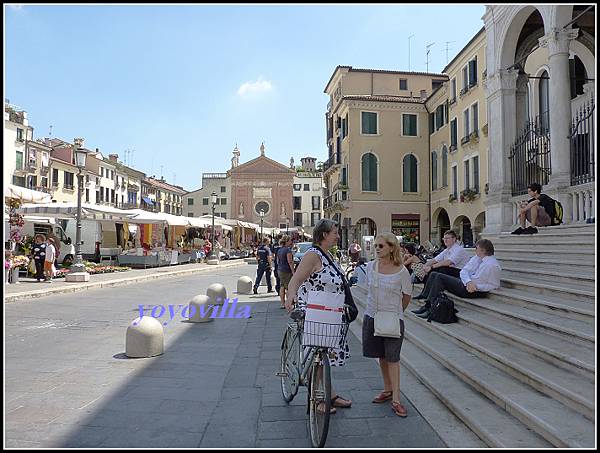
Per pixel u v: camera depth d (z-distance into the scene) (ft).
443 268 29.66
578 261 24.89
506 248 36.09
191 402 17.49
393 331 15.71
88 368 21.95
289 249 41.81
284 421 15.74
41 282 56.13
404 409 15.72
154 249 99.30
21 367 21.85
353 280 47.75
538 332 19.30
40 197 57.72
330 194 138.92
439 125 110.73
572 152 37.55
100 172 208.74
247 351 26.02
